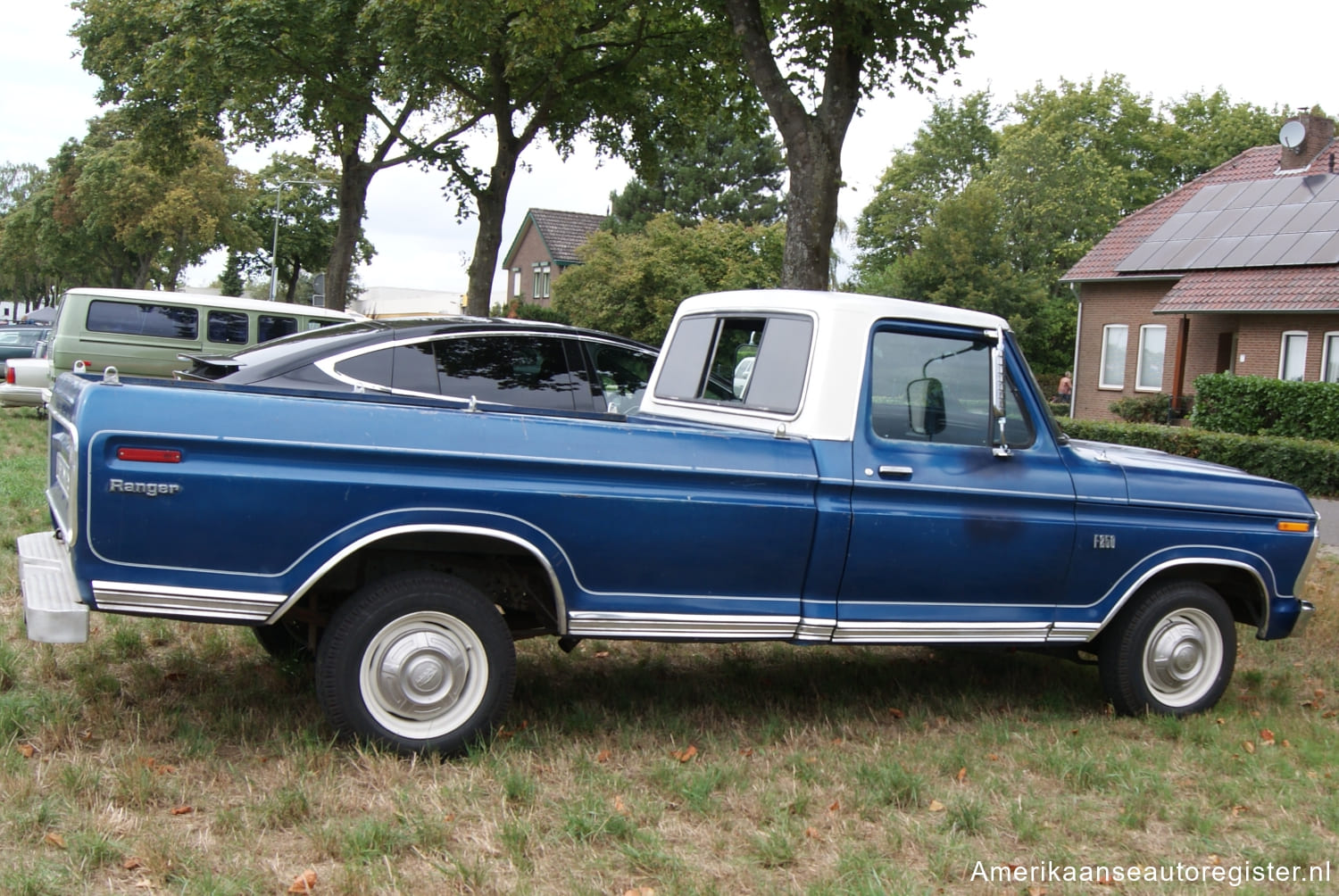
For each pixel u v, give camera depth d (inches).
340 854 139.3
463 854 140.6
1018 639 206.5
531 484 171.8
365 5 776.3
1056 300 1798.7
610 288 1485.0
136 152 1039.0
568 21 625.3
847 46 434.9
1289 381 835.4
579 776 169.0
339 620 168.1
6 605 250.5
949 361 203.5
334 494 161.3
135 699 194.7
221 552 157.5
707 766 175.8
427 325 291.3
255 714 187.9
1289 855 153.5
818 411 191.3
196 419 156.7
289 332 660.1
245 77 822.5
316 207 2456.9
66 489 169.5
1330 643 291.4
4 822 141.6
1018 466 205.5
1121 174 1957.4
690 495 180.1
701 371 223.0
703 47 754.8
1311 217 1061.1
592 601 177.9
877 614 194.9
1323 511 570.9
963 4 438.6
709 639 185.0
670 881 136.1
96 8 978.7
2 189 3905.0
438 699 171.8
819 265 437.7
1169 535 217.8
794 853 146.0
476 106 895.1
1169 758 194.9
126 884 129.0
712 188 2484.0
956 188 2240.4
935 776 179.5
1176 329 1143.6
